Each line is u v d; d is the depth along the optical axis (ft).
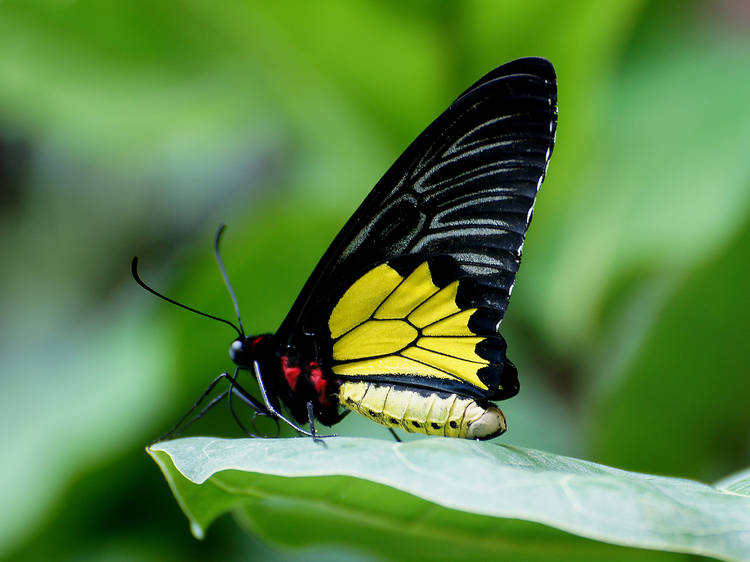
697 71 2.00
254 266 1.93
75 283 2.79
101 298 2.78
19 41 1.99
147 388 2.00
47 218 2.79
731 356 1.83
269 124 2.13
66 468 1.99
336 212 1.91
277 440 1.63
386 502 1.64
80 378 2.09
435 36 1.82
